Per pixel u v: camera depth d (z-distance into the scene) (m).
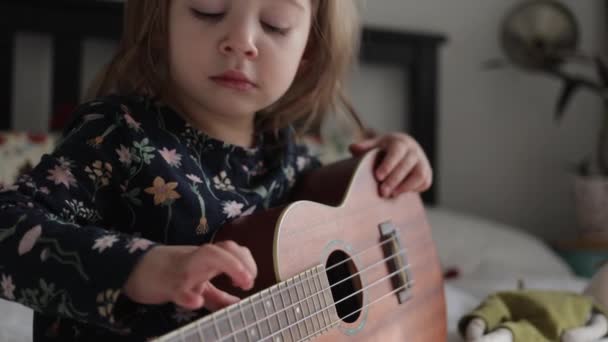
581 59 2.68
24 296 0.65
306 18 0.95
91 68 2.17
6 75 1.99
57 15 2.04
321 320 0.79
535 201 2.86
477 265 2.00
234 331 0.65
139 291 0.63
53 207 0.73
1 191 0.71
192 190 0.86
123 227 0.83
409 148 1.16
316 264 0.85
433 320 1.09
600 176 2.69
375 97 2.61
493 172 2.80
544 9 2.73
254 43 0.88
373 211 1.05
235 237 0.83
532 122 2.84
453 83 2.73
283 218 0.83
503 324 1.06
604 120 2.72
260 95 0.91
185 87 0.91
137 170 0.83
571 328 1.10
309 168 1.16
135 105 0.89
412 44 2.58
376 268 0.99
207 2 0.86
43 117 2.09
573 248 2.48
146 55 0.97
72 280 0.63
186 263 0.62
